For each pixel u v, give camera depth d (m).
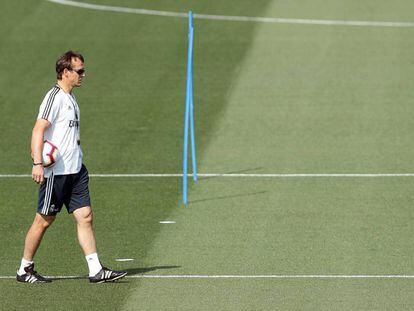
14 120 70.62
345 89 76.31
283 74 79.44
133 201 54.38
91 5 94.69
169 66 81.12
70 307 39.00
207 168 60.53
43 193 41.09
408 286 41.28
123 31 88.50
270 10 93.50
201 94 75.31
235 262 44.69
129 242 47.78
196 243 47.53
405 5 95.31
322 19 91.31
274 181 57.88
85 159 62.34
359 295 40.25
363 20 91.19
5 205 53.84
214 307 39.00
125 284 41.72
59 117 40.78
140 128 68.50
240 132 67.56
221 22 90.44
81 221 41.53
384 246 46.78
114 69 80.56
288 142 65.62
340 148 64.25
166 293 40.62
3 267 44.16
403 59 82.38
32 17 91.44
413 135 66.75
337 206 53.22
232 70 80.31
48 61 82.56
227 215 51.88
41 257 45.59
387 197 54.62
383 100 73.94
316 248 46.62
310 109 72.19
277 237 48.28
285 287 41.31
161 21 90.75
